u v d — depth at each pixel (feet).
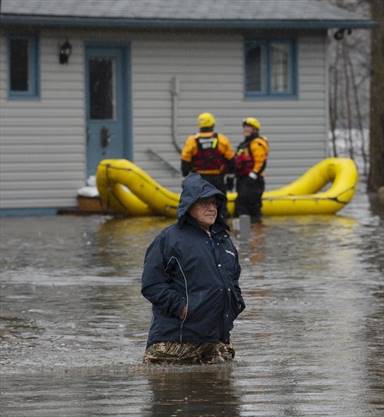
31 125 213.87
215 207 75.66
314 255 142.00
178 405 63.72
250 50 229.86
